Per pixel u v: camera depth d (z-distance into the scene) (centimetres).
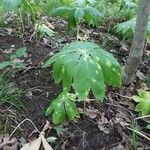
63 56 130
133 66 177
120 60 216
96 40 239
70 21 176
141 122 164
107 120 159
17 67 177
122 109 169
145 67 215
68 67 125
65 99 148
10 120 153
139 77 198
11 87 169
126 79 183
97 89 123
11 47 209
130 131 156
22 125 151
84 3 204
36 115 157
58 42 223
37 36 225
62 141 145
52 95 170
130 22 196
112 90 181
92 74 123
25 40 219
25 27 241
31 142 134
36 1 208
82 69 124
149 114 162
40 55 203
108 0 261
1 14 256
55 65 130
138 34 166
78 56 127
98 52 131
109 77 129
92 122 156
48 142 143
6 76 177
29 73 184
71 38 234
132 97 169
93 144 146
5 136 144
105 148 145
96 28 261
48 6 270
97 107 167
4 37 223
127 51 229
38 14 229
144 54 231
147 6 158
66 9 176
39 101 165
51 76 183
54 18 267
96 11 176
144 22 162
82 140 147
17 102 161
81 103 167
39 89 172
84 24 263
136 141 151
